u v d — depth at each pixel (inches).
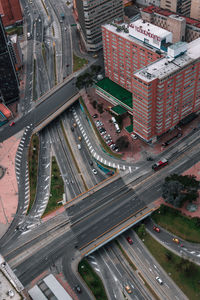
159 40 7760.8
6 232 7298.2
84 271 6496.1
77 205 7475.4
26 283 6397.6
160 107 7593.5
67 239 6934.1
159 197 7327.8
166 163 7854.3
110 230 6904.5
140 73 7234.3
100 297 6186.0
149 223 7111.2
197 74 7795.3
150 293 6190.9
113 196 7490.2
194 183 7081.7
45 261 6683.1
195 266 6343.5
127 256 6712.6
